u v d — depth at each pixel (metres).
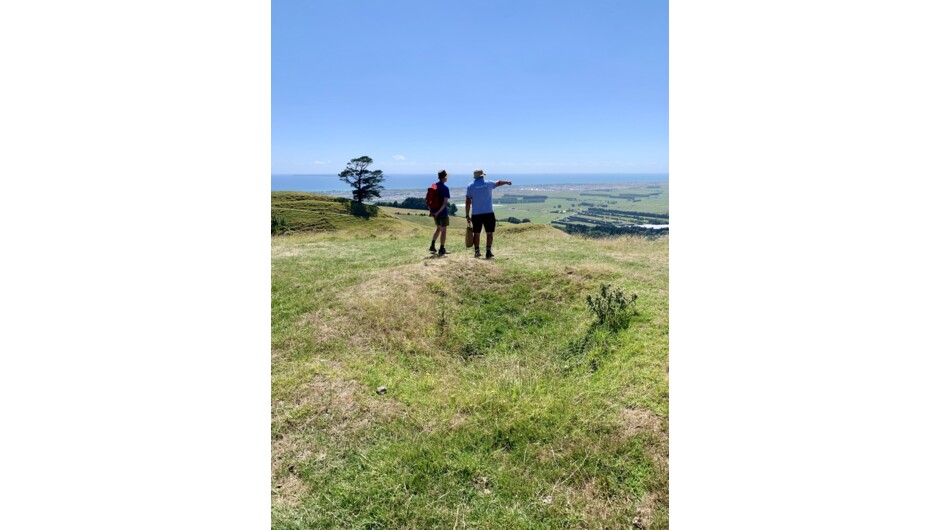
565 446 3.97
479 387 5.12
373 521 3.33
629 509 3.37
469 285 7.95
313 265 9.31
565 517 3.34
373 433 4.25
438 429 4.34
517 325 6.87
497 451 4.01
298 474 3.74
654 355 5.08
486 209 9.38
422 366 5.77
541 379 5.26
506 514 3.38
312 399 4.68
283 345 5.90
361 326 6.46
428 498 3.53
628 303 6.45
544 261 9.28
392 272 8.34
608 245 12.89
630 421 4.12
